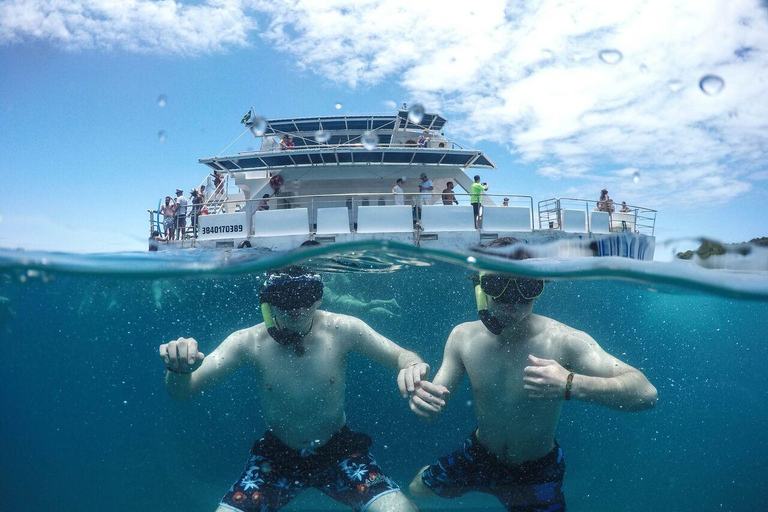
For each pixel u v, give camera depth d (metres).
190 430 3.17
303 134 13.21
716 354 6.48
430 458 2.93
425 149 11.64
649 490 3.35
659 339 5.82
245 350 2.74
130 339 4.61
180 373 2.41
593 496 3.22
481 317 2.45
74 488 3.05
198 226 8.80
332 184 12.63
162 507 2.78
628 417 3.77
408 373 2.33
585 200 7.15
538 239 7.46
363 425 3.08
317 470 2.55
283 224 7.96
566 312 4.89
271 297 2.46
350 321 2.78
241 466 3.08
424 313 4.43
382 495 2.38
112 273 3.76
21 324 4.59
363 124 13.11
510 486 2.61
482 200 11.02
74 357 4.27
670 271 3.56
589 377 2.19
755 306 5.06
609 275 3.59
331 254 3.32
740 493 3.46
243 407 3.14
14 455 3.57
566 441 3.47
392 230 7.50
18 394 4.47
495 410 2.50
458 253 2.68
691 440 4.39
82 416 3.51
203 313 4.39
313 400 2.58
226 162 11.94
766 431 4.72
